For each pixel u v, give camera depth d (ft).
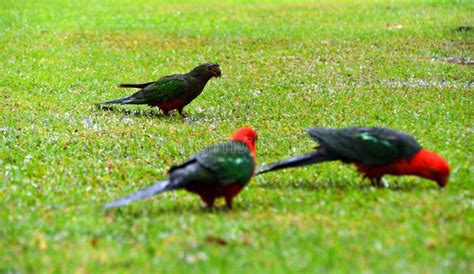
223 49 93.09
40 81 72.38
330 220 30.99
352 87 67.67
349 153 35.81
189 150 45.75
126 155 44.83
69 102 62.75
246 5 146.82
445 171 35.01
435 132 48.32
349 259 26.21
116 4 149.07
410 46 90.43
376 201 34.12
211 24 116.78
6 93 66.23
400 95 62.75
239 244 28.02
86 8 139.85
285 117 56.03
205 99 65.10
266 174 39.70
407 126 50.75
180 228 29.91
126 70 80.18
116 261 26.35
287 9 137.08
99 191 36.68
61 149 45.65
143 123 54.65
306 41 97.25
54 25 113.80
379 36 99.09
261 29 109.70
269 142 47.19
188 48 94.38
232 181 32.12
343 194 35.32
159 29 111.45
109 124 53.88
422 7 131.34
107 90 69.05
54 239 28.81
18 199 34.88
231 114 58.18
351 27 109.29
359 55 85.35
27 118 55.36
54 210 33.17
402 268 25.32
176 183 31.14
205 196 33.01
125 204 32.83
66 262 26.35
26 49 91.97
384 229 29.63
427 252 26.94
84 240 28.63
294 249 27.22
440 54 84.74
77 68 80.38
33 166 41.60
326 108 58.49
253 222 30.71
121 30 110.01
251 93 66.80
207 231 29.32
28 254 27.27
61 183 38.14
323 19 119.96
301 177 39.11
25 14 126.62
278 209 32.99
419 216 31.27
